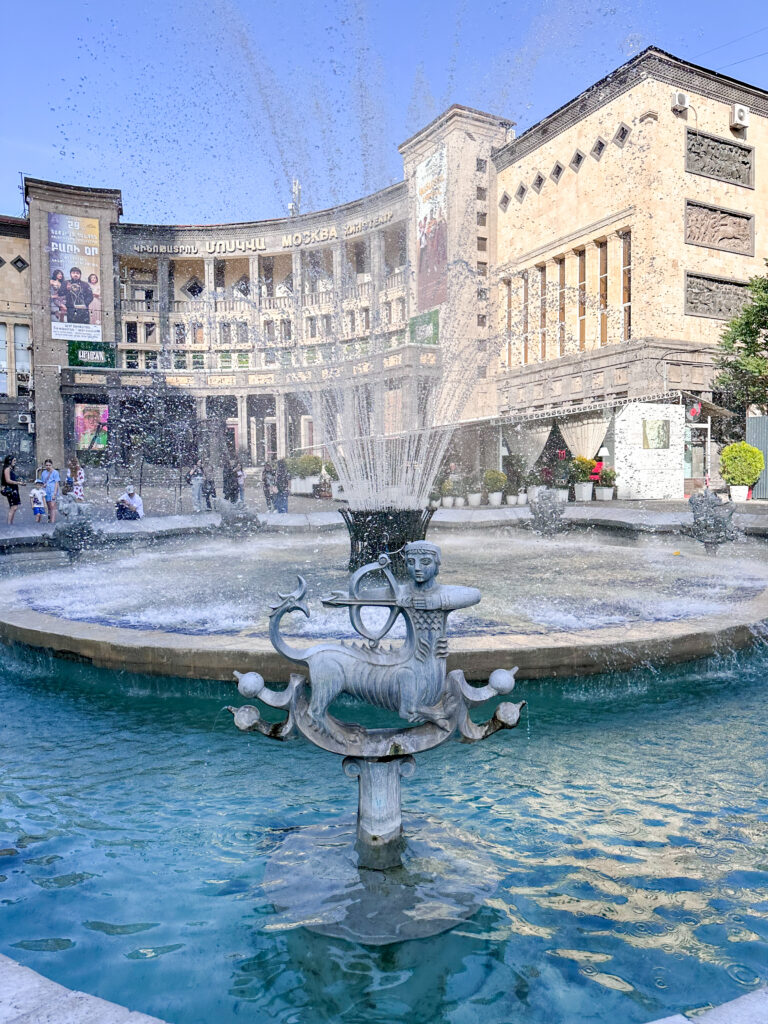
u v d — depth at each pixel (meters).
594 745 4.14
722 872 2.79
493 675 2.73
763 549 12.45
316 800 3.51
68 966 2.23
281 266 43.97
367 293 39.22
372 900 2.55
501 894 2.61
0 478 16.70
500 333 33.09
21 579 9.12
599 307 29.38
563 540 14.62
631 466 25.02
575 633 5.16
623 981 2.13
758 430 24.41
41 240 40.03
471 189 32.06
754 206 28.61
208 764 3.95
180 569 10.00
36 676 5.50
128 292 44.34
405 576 8.12
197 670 4.78
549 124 29.80
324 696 2.59
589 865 2.83
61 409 40.94
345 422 9.31
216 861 2.92
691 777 3.71
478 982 2.12
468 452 31.20
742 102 27.69
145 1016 1.62
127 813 3.38
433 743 2.67
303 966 2.21
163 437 42.38
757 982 2.12
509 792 3.55
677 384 27.20
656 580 8.54
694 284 27.56
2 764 3.96
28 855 2.98
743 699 4.89
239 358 43.72
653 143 26.00
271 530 15.16
